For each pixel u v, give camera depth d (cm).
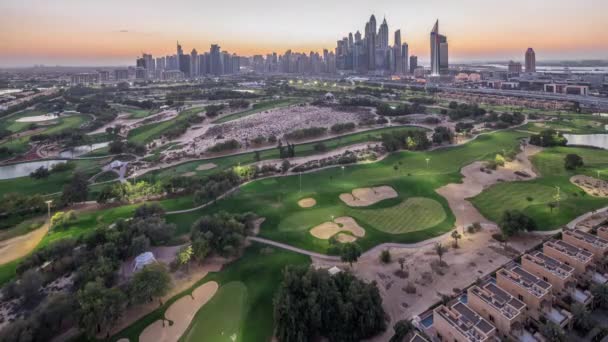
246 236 10750
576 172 15788
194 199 13200
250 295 8381
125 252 9850
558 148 19750
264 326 7462
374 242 10606
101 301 7231
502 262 9494
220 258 9931
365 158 18862
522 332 6894
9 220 13050
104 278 8494
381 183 14738
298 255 10006
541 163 17400
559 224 11119
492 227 11369
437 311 7069
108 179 18100
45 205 13850
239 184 15612
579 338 7050
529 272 8331
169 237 10744
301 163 19100
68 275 9438
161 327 7512
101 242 10188
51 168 19525
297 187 15275
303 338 6912
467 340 6272
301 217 12188
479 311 7394
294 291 7650
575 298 7756
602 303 7712
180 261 9306
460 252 10044
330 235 10981
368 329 7188
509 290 7888
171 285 8506
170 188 15038
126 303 7612
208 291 8594
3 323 7969
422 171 16812
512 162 17488
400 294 8419
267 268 9344
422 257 9850
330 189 14388
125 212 13162
